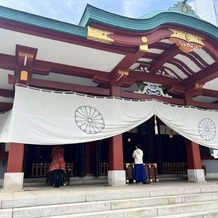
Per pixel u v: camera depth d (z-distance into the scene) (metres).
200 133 9.45
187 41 7.45
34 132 6.74
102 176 10.11
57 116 7.20
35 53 6.77
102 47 6.80
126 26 6.54
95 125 7.68
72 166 10.19
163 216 4.91
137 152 9.01
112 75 8.32
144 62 9.05
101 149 10.95
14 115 6.55
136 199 5.29
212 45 7.94
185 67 9.31
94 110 7.79
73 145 10.59
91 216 4.38
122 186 7.46
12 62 6.96
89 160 10.41
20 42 6.35
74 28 6.12
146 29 6.83
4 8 5.42
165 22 7.14
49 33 6.05
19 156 6.47
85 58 7.41
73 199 4.92
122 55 7.30
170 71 9.66
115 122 7.99
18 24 5.65
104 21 6.24
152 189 6.10
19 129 6.53
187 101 9.85
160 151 11.63
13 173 6.28
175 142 12.71
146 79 9.20
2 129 8.68
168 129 12.69
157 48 8.14
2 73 7.71
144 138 11.77
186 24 7.36
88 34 6.16
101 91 8.31
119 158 7.88
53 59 7.36
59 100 7.38
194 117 9.53
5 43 6.37
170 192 6.10
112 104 8.13
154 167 9.88
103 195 5.26
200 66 8.93
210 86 10.17
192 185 7.40
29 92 6.96
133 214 4.72
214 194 6.25
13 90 9.23
